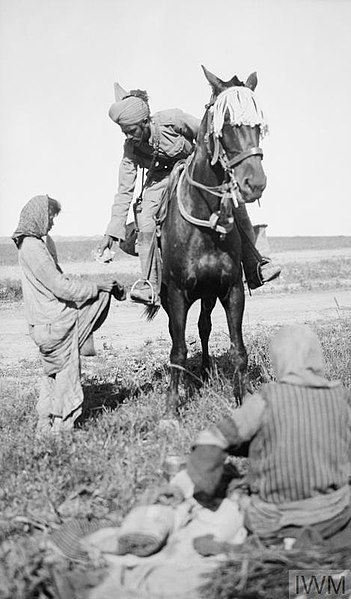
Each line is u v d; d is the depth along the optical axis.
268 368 8.11
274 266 7.31
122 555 4.11
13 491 5.21
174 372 6.98
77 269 21.05
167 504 4.31
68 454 5.83
